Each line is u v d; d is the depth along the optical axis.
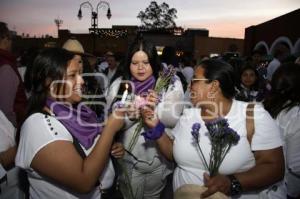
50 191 1.75
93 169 1.67
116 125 1.79
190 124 2.06
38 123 1.67
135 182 2.70
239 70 4.04
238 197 1.99
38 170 1.65
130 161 2.60
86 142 1.78
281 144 1.94
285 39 16.44
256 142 1.90
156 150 2.62
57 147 1.62
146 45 2.62
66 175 1.61
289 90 2.53
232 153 1.85
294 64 2.63
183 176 2.07
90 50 33.53
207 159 1.95
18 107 3.18
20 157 1.69
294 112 2.46
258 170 1.87
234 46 11.41
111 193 2.57
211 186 1.75
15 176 2.27
